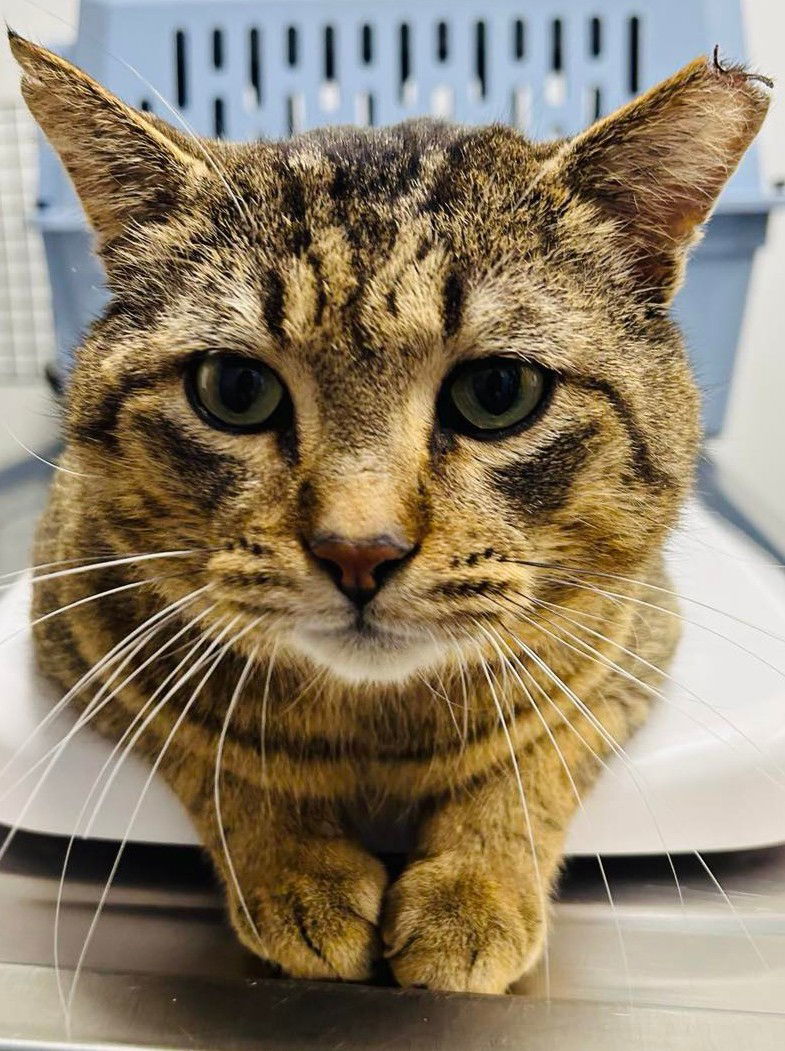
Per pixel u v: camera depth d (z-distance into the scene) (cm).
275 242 18
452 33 34
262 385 18
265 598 18
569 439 18
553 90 34
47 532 25
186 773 21
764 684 24
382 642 18
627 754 22
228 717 20
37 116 19
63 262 32
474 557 18
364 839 23
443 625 18
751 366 41
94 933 20
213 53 34
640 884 22
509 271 18
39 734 23
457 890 20
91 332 21
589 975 20
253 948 19
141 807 22
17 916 21
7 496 36
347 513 17
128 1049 16
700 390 22
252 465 18
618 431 19
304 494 17
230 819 21
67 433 21
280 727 21
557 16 34
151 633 19
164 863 22
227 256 18
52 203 33
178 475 19
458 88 34
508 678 20
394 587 17
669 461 20
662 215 20
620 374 19
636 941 21
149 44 34
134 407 19
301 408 18
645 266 20
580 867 23
